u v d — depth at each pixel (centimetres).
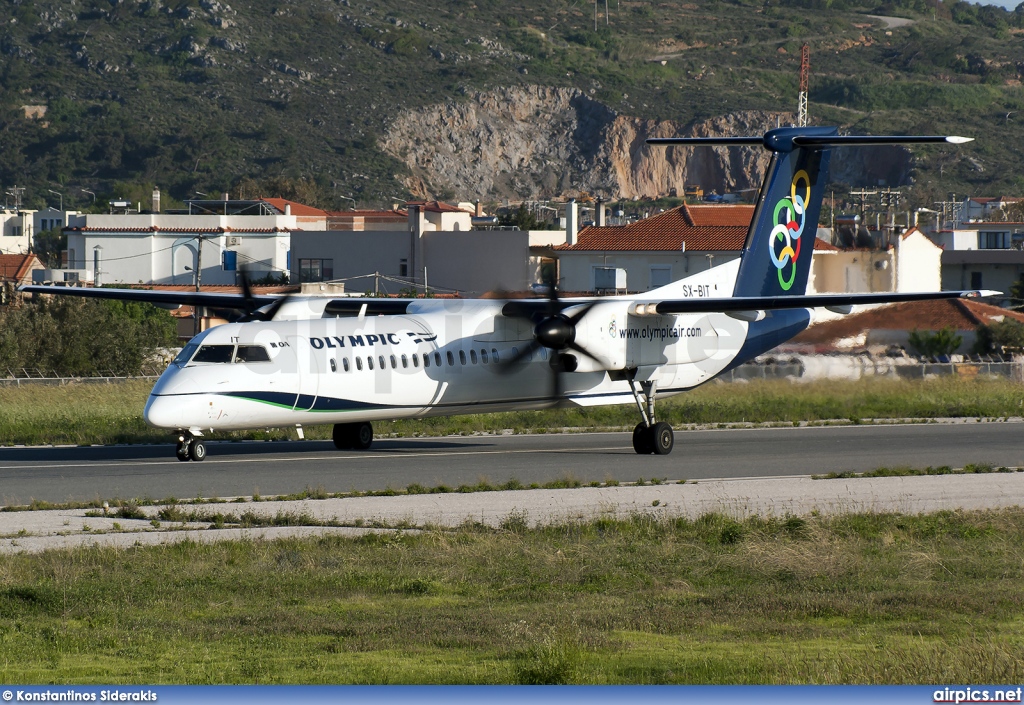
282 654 4394
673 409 14525
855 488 8525
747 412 14525
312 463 9694
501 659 4309
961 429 13100
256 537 6562
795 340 19000
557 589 5559
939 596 5366
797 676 4059
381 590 5488
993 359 19450
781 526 7038
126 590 5397
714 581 5803
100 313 18238
